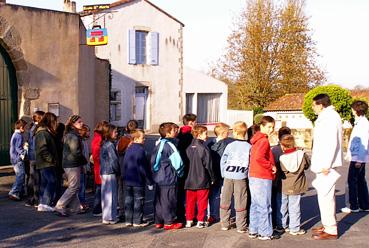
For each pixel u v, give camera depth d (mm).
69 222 7559
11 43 11078
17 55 11203
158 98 26797
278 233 7035
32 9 11438
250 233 6805
